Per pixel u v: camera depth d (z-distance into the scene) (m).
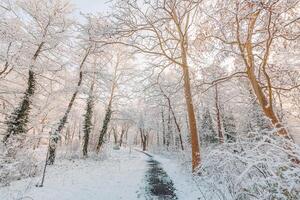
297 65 7.91
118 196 7.30
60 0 15.79
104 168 14.29
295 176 2.70
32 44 14.75
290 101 8.09
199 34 7.97
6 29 13.59
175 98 21.17
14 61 14.23
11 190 7.15
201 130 29.16
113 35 10.02
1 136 14.57
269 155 3.01
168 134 41.59
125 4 9.55
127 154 31.95
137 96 13.88
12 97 16.31
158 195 7.46
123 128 59.41
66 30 15.57
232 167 3.57
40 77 16.38
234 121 21.64
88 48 16.98
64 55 16.45
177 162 17.39
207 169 4.04
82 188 8.11
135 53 11.52
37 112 15.96
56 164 14.97
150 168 15.19
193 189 7.59
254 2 5.31
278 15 5.59
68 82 18.03
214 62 9.55
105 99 23.03
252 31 6.19
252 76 6.21
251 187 3.19
